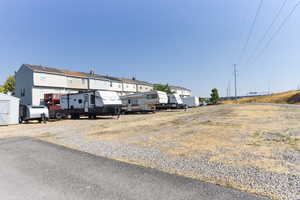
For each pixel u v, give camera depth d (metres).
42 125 16.25
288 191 3.06
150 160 5.04
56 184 3.62
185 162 4.76
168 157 5.24
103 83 43.50
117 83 47.38
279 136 7.30
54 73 33.12
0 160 5.46
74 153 6.09
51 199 3.04
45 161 5.22
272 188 3.19
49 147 7.16
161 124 12.97
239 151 5.53
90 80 40.34
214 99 79.88
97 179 3.81
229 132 8.54
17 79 32.72
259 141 6.65
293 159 4.65
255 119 13.03
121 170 4.31
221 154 5.30
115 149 6.45
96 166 4.65
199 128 10.15
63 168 4.57
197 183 3.50
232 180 3.59
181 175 3.93
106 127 12.60
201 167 4.36
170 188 3.31
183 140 7.38
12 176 4.12
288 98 52.16
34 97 30.47
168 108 34.47
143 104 26.27
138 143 7.25
